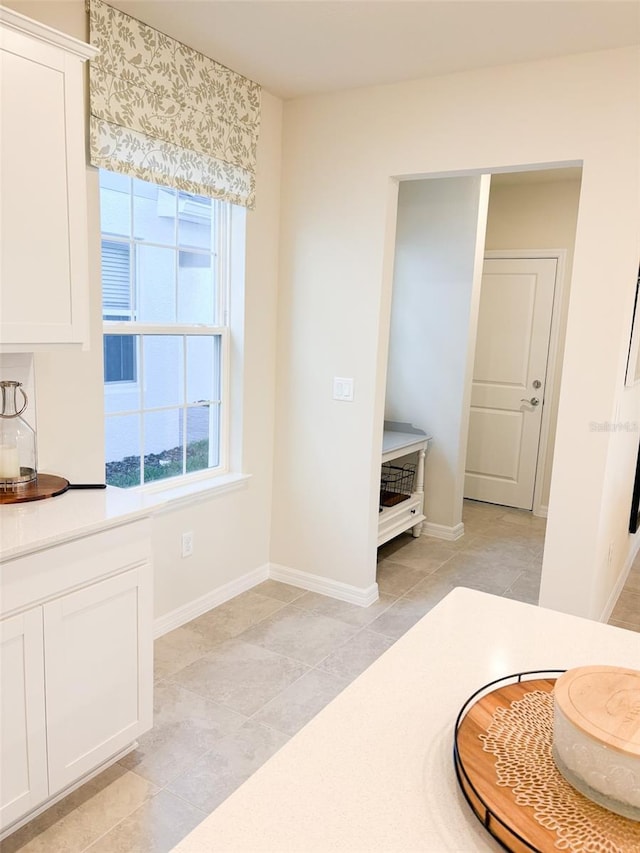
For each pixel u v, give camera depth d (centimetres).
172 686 254
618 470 309
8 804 169
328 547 341
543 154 262
